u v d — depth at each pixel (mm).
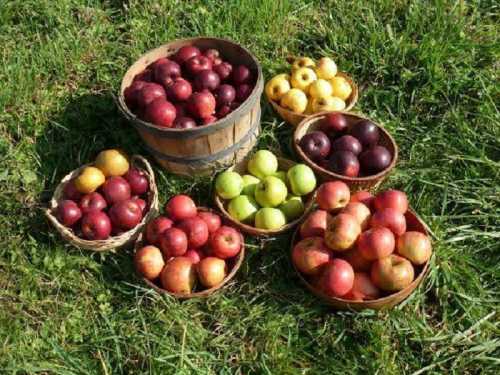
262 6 1420
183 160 1116
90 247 1045
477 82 1280
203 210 1096
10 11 1436
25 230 1122
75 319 1009
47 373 958
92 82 1340
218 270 990
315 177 1136
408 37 1386
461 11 1376
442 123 1244
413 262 958
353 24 1440
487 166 1159
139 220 1069
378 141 1153
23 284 1041
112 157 1108
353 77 1360
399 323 973
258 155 1121
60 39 1370
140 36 1412
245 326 994
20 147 1222
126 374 952
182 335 974
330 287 931
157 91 1100
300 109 1231
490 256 1061
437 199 1139
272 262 1052
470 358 928
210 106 1082
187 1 1490
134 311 1007
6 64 1324
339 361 938
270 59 1397
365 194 1059
